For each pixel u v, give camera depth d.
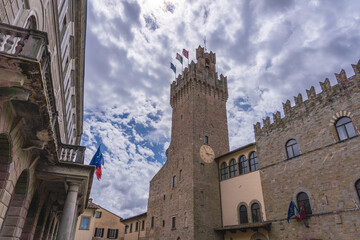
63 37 19.33
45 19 13.80
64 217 16.73
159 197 49.53
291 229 28.69
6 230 14.80
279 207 30.88
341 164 26.16
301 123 31.53
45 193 22.45
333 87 29.03
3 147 11.81
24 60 8.54
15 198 15.62
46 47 9.41
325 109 29.28
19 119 11.67
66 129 28.75
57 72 18.94
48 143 14.36
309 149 29.64
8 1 9.28
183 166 44.34
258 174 35.41
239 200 37.38
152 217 49.72
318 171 28.00
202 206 38.94
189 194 40.03
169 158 50.06
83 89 31.25
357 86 26.73
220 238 37.97
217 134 48.78
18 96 9.79
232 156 41.19
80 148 19.11
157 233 46.16
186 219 38.84
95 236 64.12
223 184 41.56
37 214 20.47
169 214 44.16
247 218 35.16
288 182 30.78
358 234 23.06
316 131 29.55
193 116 47.16
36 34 9.13
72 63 25.05
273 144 34.34
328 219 25.64
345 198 24.92
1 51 8.39
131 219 63.44
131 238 60.75
